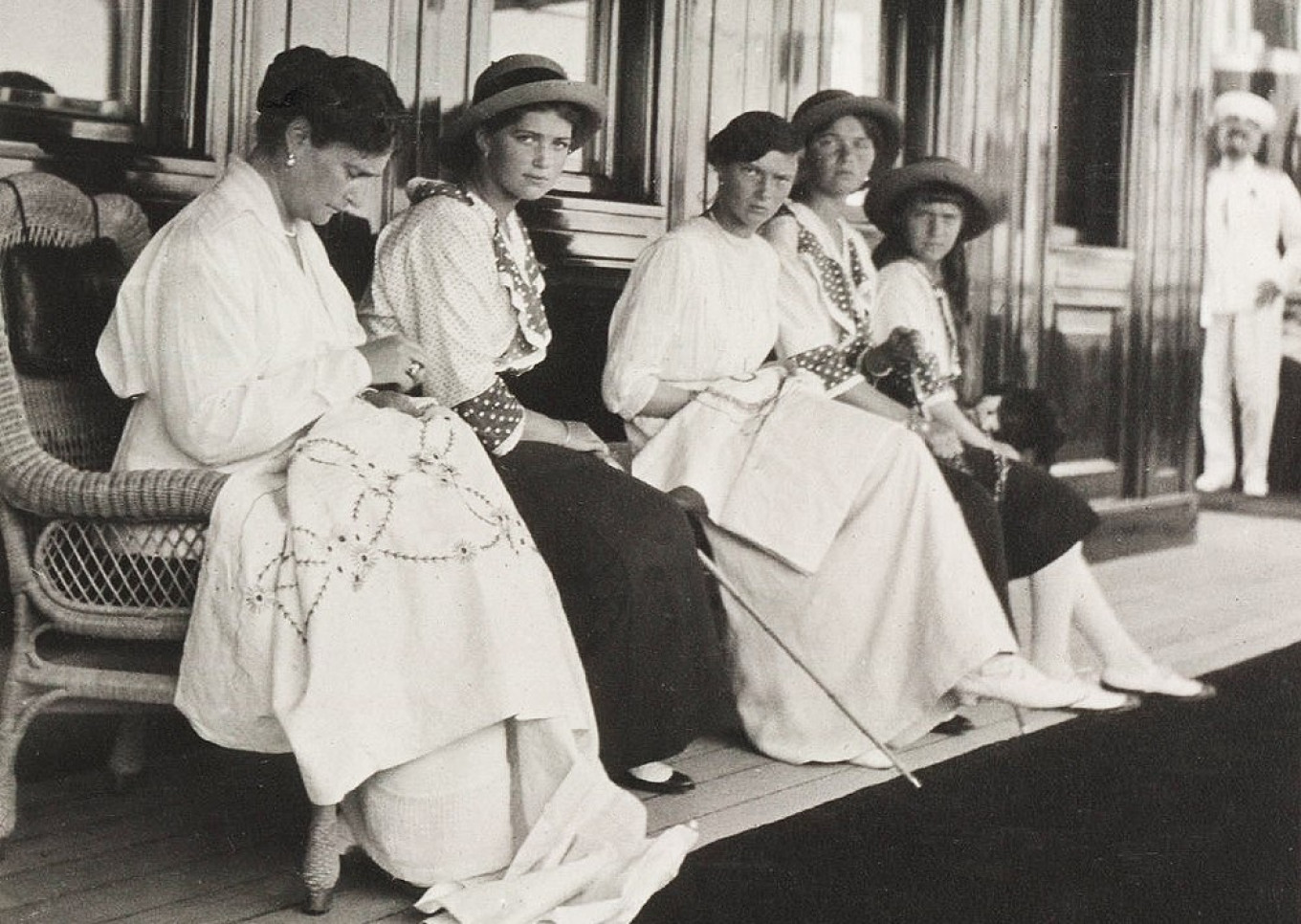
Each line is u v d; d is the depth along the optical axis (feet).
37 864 8.33
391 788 7.75
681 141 13.80
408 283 9.59
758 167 11.19
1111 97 18.63
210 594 7.71
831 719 10.87
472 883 7.74
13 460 7.98
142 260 8.42
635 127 13.64
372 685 7.55
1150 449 19.39
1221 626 15.87
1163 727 12.10
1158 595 17.29
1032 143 17.62
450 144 10.16
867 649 10.86
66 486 7.92
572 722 7.93
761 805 9.84
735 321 11.41
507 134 9.91
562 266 12.94
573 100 9.89
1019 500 12.43
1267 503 22.09
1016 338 17.57
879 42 16.19
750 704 11.11
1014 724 12.19
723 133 11.26
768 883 8.34
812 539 10.84
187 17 10.36
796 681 10.95
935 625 10.64
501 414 9.59
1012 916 8.04
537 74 9.98
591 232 13.14
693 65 13.84
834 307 12.10
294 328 8.48
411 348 8.75
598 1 13.37
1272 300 21.49
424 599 7.68
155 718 10.36
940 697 10.74
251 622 7.58
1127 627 15.44
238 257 8.23
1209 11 19.56
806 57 15.06
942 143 16.70
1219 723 12.17
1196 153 19.69
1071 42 18.12
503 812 7.90
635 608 9.29
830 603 10.88
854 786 10.37
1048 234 17.89
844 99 12.35
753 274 11.59
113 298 9.14
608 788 7.95
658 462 11.14
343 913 7.75
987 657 10.50
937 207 13.48
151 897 7.89
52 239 8.89
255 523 7.70
